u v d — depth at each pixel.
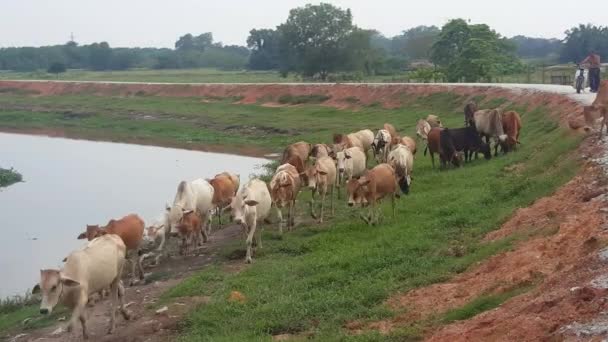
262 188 16.84
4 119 66.25
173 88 76.56
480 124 25.36
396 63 101.81
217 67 162.00
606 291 8.15
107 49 164.75
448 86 49.25
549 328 7.89
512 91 40.09
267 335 10.91
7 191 33.00
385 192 17.59
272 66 137.12
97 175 36.78
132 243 15.21
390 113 49.56
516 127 25.02
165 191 31.62
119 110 69.31
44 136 55.75
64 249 22.42
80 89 85.06
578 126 20.66
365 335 9.98
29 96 86.06
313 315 11.60
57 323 13.75
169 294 14.02
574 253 10.36
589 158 16.17
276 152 41.31
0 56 161.62
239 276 14.61
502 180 19.53
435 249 14.17
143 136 53.03
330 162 20.03
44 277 10.64
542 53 154.38
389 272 13.07
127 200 29.88
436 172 24.11
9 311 16.08
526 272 10.49
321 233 17.66
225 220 21.62
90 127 59.66
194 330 11.72
